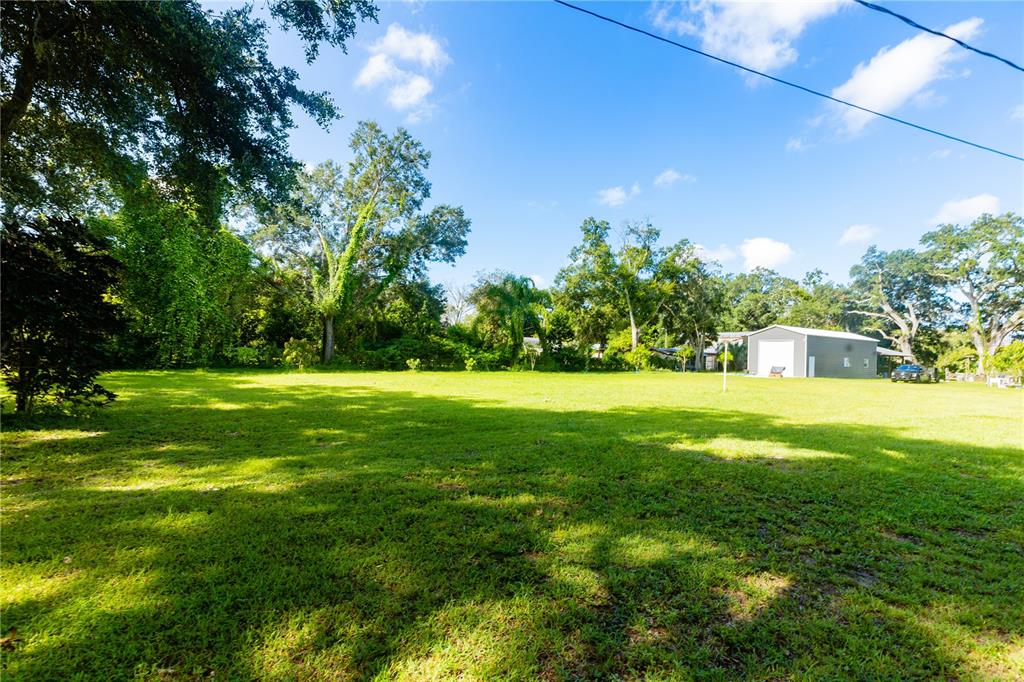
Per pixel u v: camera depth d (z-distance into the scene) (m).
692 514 3.35
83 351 6.25
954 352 31.80
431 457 4.91
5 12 5.79
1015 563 2.66
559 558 2.59
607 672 1.67
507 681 1.59
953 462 5.04
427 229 29.28
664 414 8.73
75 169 8.42
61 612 1.93
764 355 32.53
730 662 1.74
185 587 2.16
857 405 11.10
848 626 1.98
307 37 7.40
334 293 25.19
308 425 6.67
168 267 17.59
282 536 2.78
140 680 1.56
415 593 2.18
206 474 4.12
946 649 1.84
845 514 3.38
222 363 21.20
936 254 36.12
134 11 5.89
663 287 34.53
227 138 7.59
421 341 26.83
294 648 1.75
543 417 7.96
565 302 36.97
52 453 4.76
